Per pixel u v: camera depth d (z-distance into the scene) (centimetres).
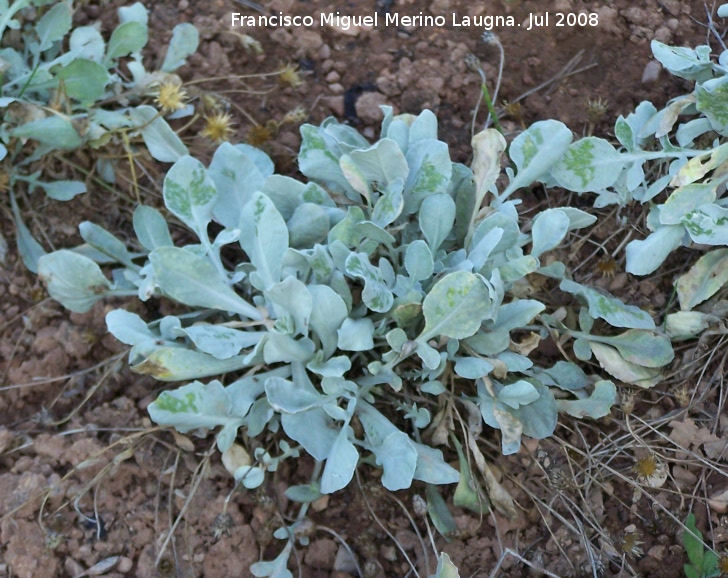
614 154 47
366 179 44
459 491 41
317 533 42
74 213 48
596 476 44
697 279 45
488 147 44
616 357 45
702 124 48
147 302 46
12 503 41
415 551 42
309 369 42
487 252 41
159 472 42
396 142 43
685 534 42
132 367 40
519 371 44
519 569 42
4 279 46
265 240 41
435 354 41
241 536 41
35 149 48
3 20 48
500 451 44
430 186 44
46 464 42
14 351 45
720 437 44
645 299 48
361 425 44
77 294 44
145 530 41
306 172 45
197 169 44
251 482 41
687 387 46
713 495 43
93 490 42
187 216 43
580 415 43
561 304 48
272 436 43
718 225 44
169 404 38
